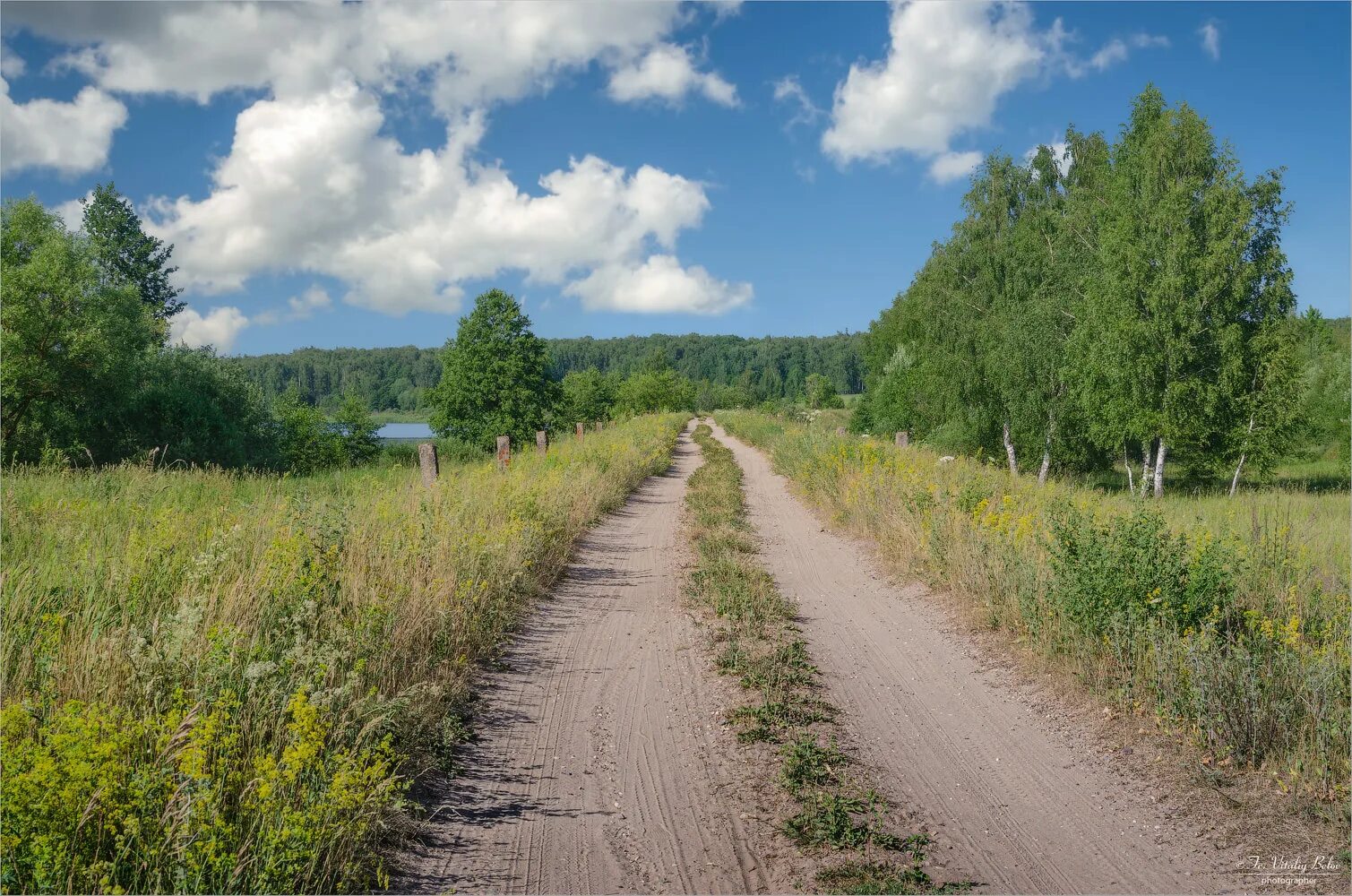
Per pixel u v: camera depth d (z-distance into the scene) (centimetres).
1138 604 616
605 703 607
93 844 305
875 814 441
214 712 370
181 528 720
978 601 845
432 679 584
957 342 3180
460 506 1020
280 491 1044
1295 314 2488
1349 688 506
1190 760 491
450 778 471
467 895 358
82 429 2714
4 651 418
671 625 825
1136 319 2444
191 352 3416
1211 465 2544
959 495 1191
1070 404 2823
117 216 4903
